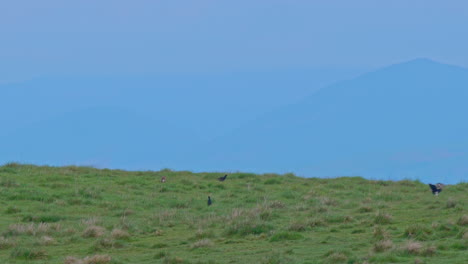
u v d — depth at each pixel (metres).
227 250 83.56
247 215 110.75
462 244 75.50
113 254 83.94
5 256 83.19
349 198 141.88
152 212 125.19
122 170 180.88
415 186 163.25
